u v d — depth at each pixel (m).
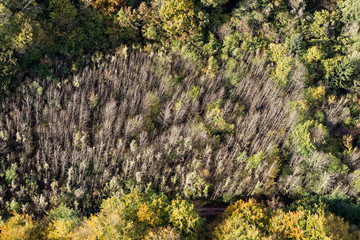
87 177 54.12
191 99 66.25
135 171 56.44
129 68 66.62
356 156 63.66
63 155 53.75
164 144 60.09
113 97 63.22
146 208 41.78
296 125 65.69
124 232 37.03
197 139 61.66
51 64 61.56
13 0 55.38
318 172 59.47
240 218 45.94
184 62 69.94
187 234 42.00
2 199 48.66
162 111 63.47
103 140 58.06
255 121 65.12
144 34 68.06
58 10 60.34
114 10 65.88
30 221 41.78
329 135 66.75
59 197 50.34
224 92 69.50
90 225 38.25
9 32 54.41
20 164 53.34
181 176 58.09
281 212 47.62
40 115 57.88
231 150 62.75
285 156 63.50
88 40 65.25
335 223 45.62
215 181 59.56
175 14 67.75
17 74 58.00
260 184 57.47
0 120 54.75
